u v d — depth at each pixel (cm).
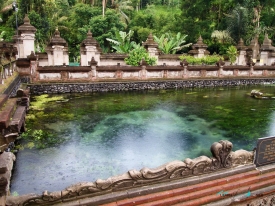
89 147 665
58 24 3094
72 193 312
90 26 2841
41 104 1104
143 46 2122
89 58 1870
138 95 1380
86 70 1466
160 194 344
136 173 342
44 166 555
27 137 716
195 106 1143
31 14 2611
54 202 305
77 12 3153
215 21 3212
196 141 725
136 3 4162
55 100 1196
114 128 817
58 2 3366
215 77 1834
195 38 3006
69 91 1402
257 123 902
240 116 989
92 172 538
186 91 1547
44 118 900
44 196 300
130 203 326
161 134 773
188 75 1748
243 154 416
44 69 1387
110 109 1054
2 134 257
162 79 1669
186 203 352
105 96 1330
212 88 1691
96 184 322
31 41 1659
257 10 3011
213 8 3241
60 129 793
